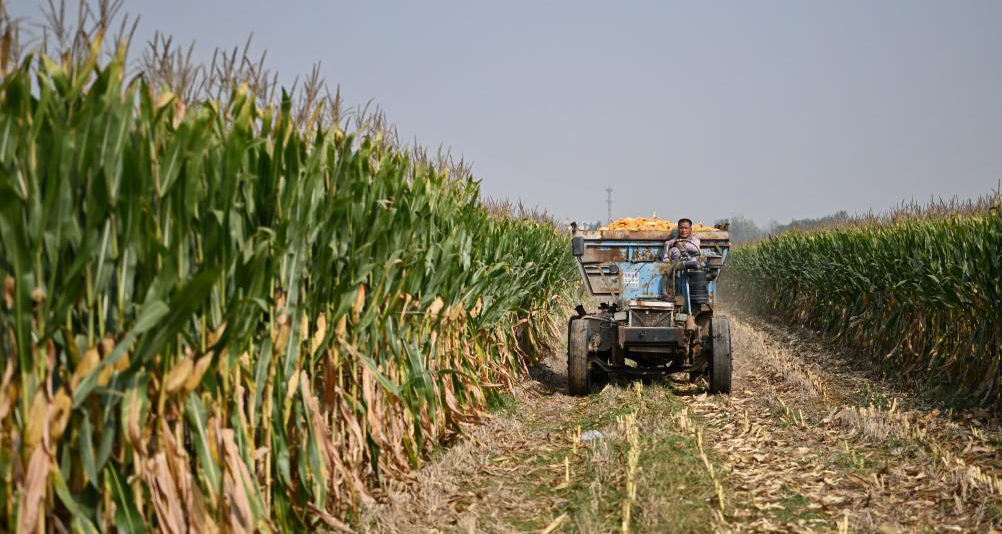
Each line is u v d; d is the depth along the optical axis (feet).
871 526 30.09
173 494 21.16
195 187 20.57
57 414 18.44
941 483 34.76
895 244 72.74
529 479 37.22
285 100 25.75
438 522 30.99
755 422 48.88
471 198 47.57
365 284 33.60
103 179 18.38
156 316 19.08
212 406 23.15
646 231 65.41
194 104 22.77
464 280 44.91
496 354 56.75
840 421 47.85
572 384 59.21
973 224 61.16
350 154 29.19
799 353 86.17
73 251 18.84
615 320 60.13
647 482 33.91
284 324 25.86
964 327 59.31
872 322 78.59
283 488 26.89
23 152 17.35
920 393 57.36
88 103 17.92
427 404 39.42
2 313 17.57
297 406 28.02
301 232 26.25
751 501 33.12
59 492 18.70
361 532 29.07
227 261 23.02
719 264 67.62
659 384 62.85
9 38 17.12
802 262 110.22
